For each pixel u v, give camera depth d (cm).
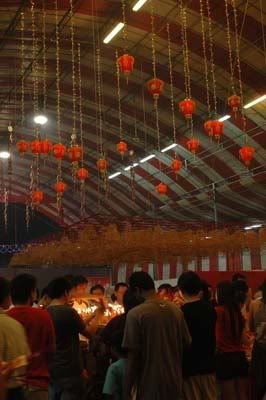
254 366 616
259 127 2145
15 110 2605
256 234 1519
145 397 458
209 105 2170
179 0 1611
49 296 619
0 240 3647
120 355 596
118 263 1562
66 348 595
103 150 2872
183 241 1484
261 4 1585
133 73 2130
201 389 511
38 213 3716
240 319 608
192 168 2630
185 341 493
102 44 1920
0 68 2141
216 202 2694
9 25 1783
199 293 541
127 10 1677
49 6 1648
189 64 1969
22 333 424
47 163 3156
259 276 1518
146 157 2750
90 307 848
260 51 1784
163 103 2306
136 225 1681
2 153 2634
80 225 1702
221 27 1709
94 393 721
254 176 2367
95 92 2342
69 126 2722
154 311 477
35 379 473
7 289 437
